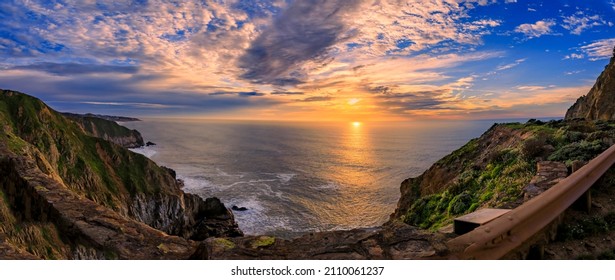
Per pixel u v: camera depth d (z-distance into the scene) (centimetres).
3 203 1023
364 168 12562
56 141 6216
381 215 6800
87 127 17388
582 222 726
